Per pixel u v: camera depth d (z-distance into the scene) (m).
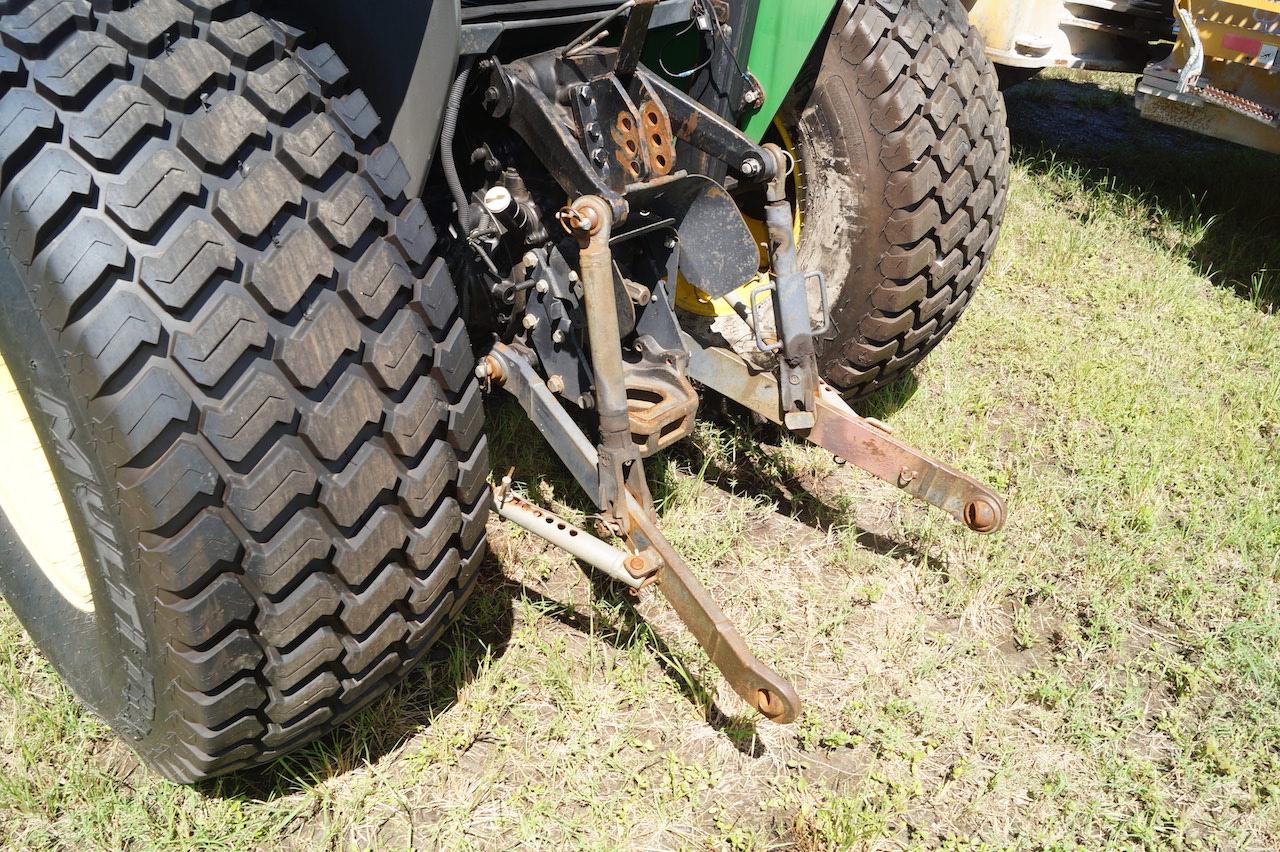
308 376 1.68
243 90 1.70
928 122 2.85
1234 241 5.16
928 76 2.84
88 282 1.53
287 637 1.80
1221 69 4.74
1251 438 3.66
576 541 2.26
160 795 2.15
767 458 3.33
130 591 1.72
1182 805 2.32
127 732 2.04
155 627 1.73
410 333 1.82
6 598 2.29
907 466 2.57
